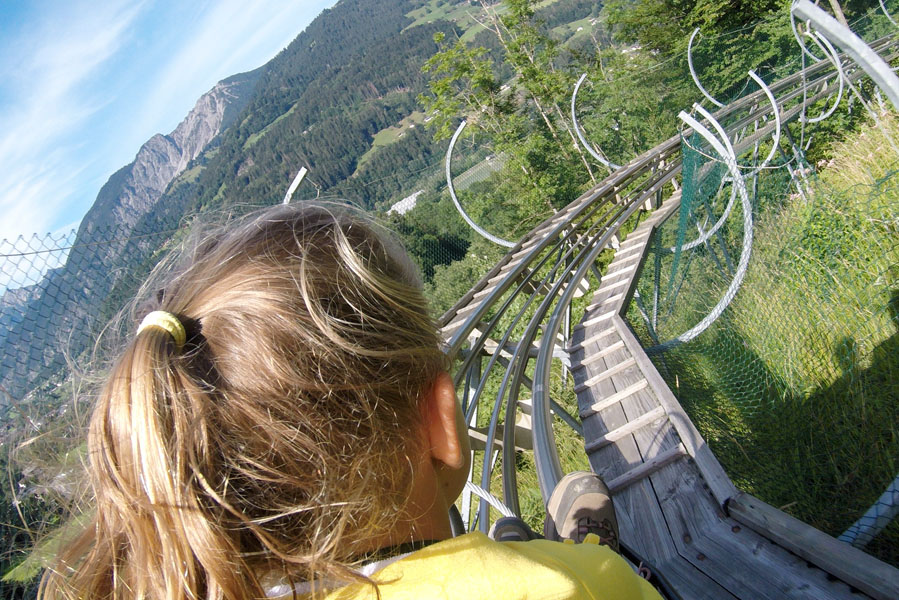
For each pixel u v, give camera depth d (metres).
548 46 27.69
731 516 2.56
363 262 0.62
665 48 27.09
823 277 4.18
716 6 23.81
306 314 0.55
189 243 0.70
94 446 0.53
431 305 0.70
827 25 1.65
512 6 27.00
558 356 6.24
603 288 7.39
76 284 2.59
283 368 0.52
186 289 0.60
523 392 8.24
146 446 0.50
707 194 6.21
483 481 2.67
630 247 8.69
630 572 0.61
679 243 6.36
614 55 28.31
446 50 27.67
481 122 27.58
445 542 0.56
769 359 4.15
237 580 0.48
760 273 5.02
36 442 0.61
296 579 0.53
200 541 0.48
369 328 0.58
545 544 0.63
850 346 3.65
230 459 0.50
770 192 7.56
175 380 0.52
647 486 2.98
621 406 4.12
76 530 0.58
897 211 4.07
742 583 2.19
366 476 0.54
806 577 2.05
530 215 22.61
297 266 0.58
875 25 12.04
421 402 0.62
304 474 0.51
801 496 3.14
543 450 2.45
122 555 0.53
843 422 3.31
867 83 9.55
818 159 8.92
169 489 0.49
